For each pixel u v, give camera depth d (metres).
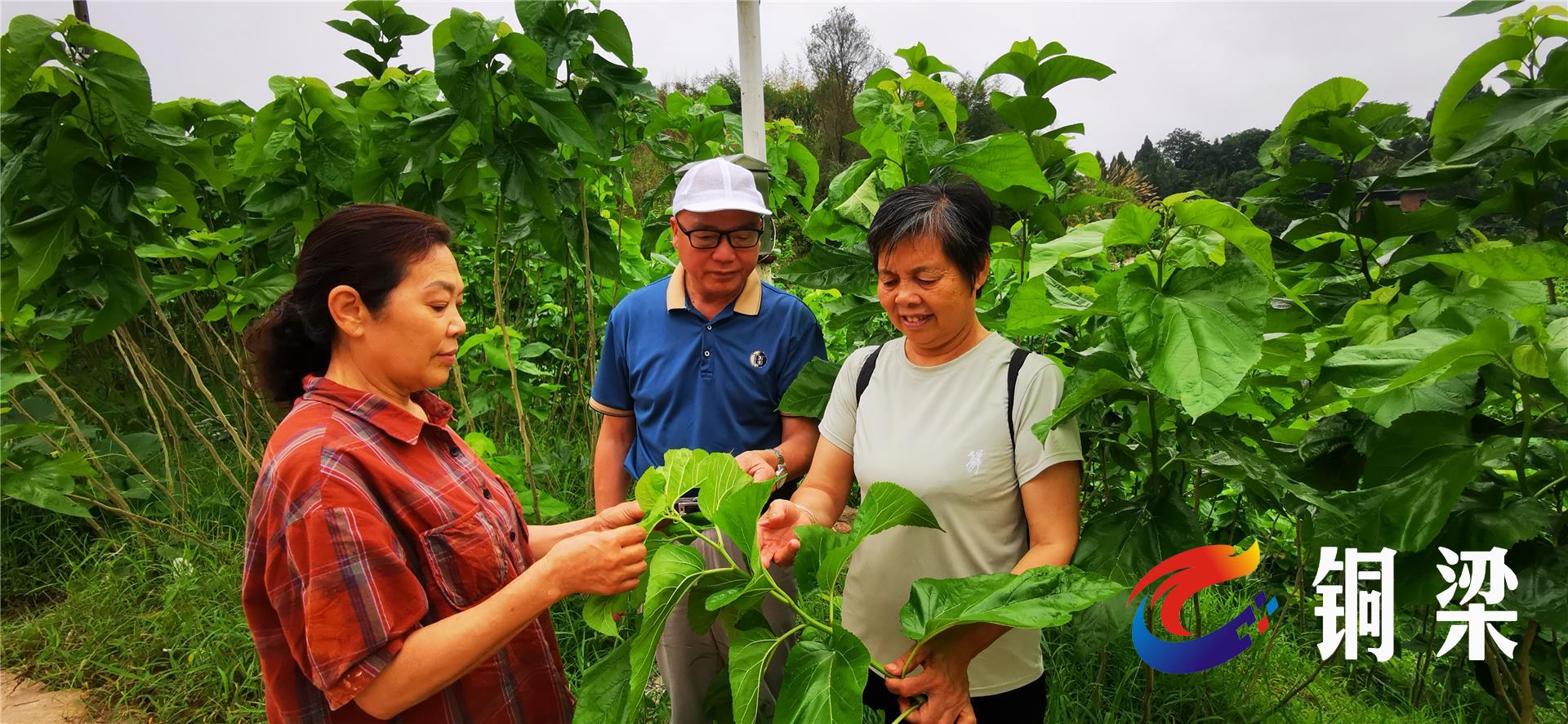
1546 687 2.73
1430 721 2.75
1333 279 2.49
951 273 1.62
